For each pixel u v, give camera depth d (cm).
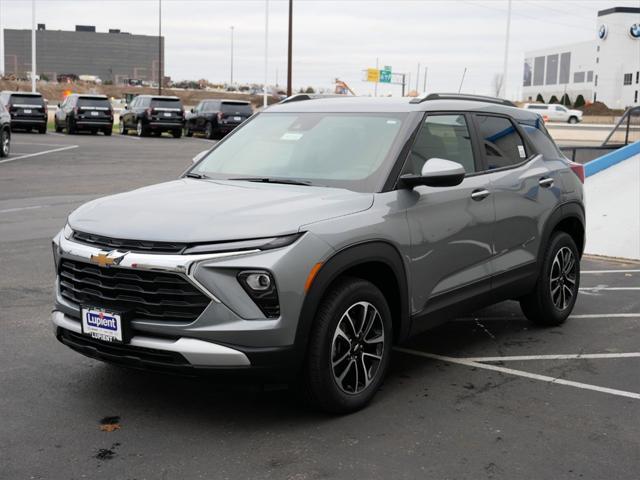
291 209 408
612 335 611
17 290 705
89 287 413
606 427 421
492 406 450
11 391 459
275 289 379
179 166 1977
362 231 418
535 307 611
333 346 409
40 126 3319
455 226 494
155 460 371
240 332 376
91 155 2272
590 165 1442
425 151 488
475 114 551
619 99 11488
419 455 381
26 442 389
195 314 380
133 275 390
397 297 455
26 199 1298
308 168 482
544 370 520
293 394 459
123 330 390
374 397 461
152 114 3388
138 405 440
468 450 388
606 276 845
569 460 379
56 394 455
